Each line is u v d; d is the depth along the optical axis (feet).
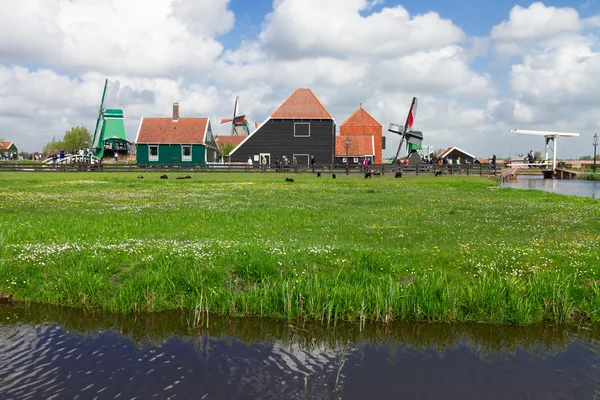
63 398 18.12
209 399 18.17
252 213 59.00
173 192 94.38
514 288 27.58
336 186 119.14
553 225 50.55
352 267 32.53
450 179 153.48
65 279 29.76
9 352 22.30
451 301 26.99
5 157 408.87
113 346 23.11
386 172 184.85
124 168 184.75
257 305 27.32
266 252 34.42
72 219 51.67
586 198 87.35
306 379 19.81
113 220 51.65
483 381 19.88
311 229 47.19
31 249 34.94
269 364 21.27
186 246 36.11
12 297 29.17
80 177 150.00
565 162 325.62
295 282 28.66
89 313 27.37
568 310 26.58
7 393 18.44
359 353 22.66
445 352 22.84
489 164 197.67
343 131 283.59
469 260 33.24
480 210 64.03
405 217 56.39
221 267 31.83
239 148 217.36
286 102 220.23
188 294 28.86
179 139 227.61
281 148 217.15
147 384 19.27
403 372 20.63
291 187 114.11
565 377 20.29
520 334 25.02
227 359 21.74
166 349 22.79
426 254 34.99
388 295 27.02
